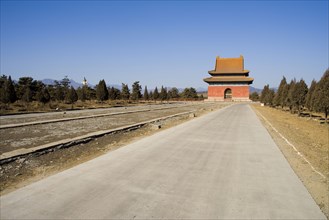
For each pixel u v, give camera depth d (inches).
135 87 2807.6
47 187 195.6
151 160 278.7
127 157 290.4
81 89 1844.2
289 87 1492.4
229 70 3287.4
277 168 258.2
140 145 360.5
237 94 3181.6
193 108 1444.4
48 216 150.9
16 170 245.4
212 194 188.5
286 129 619.8
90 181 209.8
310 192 198.7
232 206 169.3
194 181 215.3
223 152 325.4
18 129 516.1
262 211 163.0
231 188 201.3
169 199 178.1
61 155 308.0
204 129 539.2
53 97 1808.6
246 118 837.8
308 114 1277.1
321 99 832.9
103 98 1817.2
